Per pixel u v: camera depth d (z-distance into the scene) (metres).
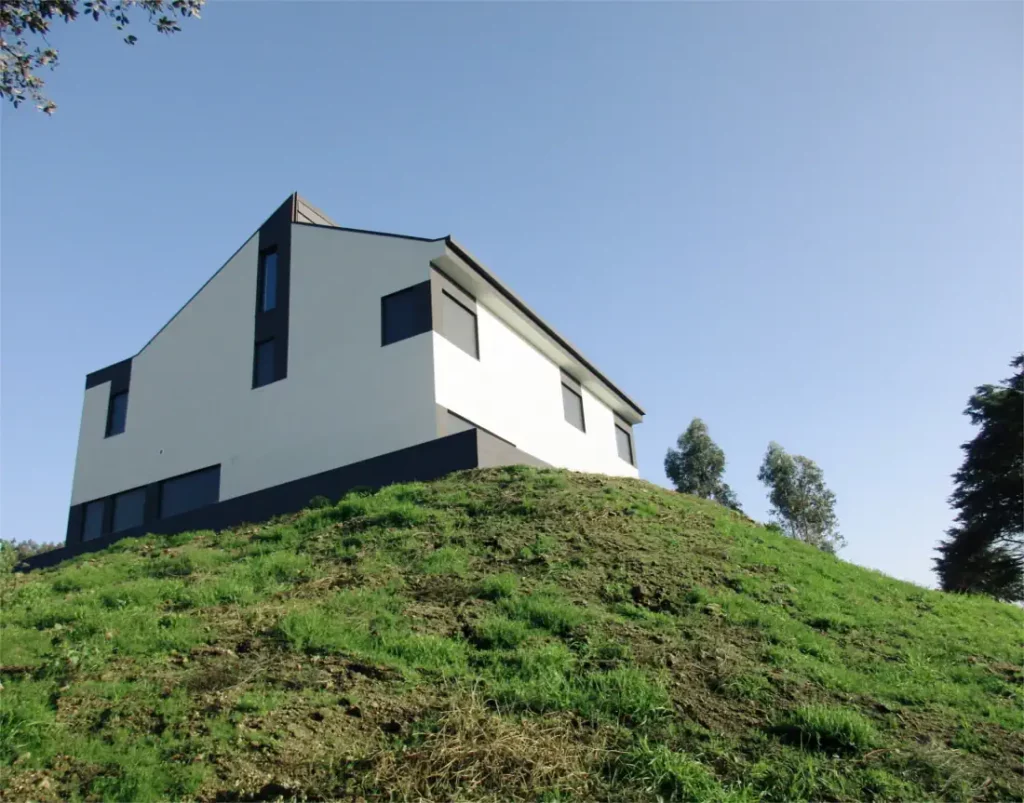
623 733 6.62
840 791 6.09
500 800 5.71
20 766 5.83
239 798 5.62
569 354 24.23
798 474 40.81
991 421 34.62
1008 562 32.69
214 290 22.78
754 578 10.90
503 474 14.84
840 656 8.80
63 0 8.53
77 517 23.12
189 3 9.00
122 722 6.49
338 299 19.97
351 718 6.63
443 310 18.81
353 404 18.73
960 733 7.12
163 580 11.04
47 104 8.96
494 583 9.66
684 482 41.09
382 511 13.25
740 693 7.42
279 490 16.91
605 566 10.62
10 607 10.34
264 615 8.91
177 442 21.83
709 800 5.77
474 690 7.14
